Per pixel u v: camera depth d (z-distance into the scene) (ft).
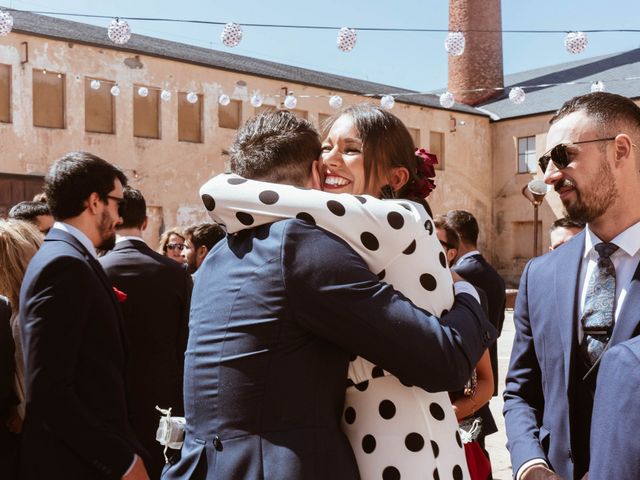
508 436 6.75
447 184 98.22
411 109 93.71
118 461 7.89
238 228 5.33
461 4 113.50
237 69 75.66
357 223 5.14
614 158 6.09
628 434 3.78
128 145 68.03
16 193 59.47
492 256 103.40
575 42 21.15
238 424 4.97
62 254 8.23
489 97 112.47
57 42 63.05
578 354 6.27
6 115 60.49
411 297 5.22
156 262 11.90
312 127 5.79
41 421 7.93
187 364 5.48
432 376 4.88
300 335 4.99
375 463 5.13
